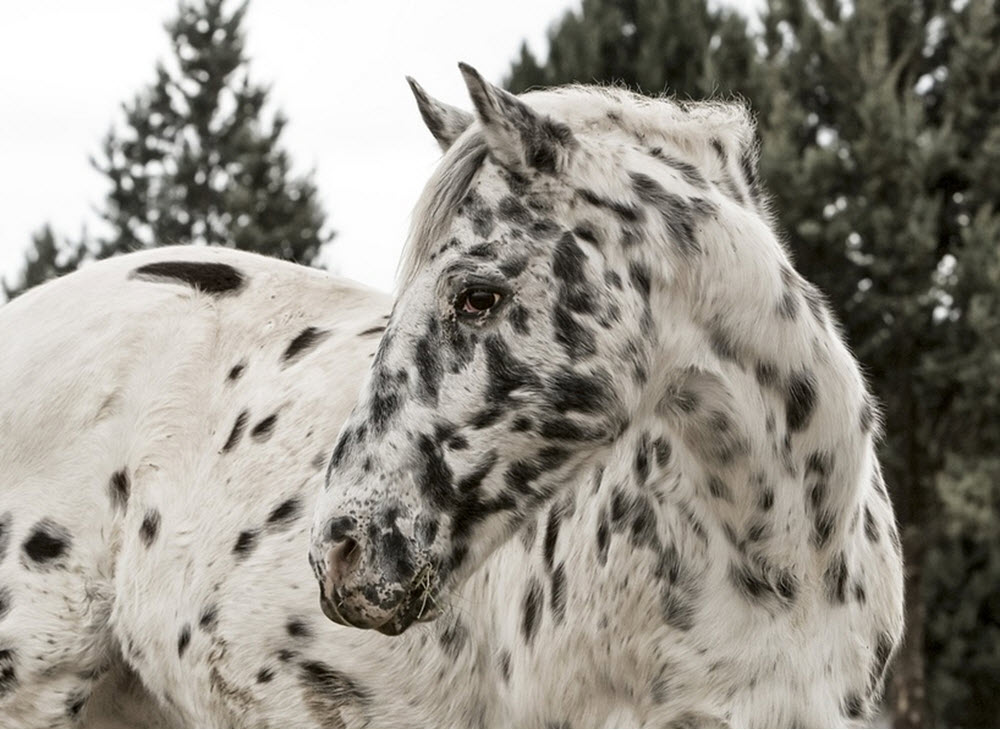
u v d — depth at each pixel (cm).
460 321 460
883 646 521
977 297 2280
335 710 557
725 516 489
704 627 491
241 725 579
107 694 632
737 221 487
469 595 548
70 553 610
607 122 501
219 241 3681
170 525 603
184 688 600
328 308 649
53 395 631
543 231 463
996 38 2455
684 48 2662
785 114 2462
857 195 2431
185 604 591
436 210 469
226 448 607
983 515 2253
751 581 487
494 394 459
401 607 455
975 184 2419
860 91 2453
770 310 480
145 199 3709
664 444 498
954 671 2534
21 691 603
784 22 2600
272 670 566
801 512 485
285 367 619
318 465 579
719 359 480
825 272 2406
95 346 637
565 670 515
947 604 2561
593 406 467
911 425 2400
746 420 479
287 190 3416
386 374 463
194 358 632
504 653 537
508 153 461
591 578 511
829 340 497
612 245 470
